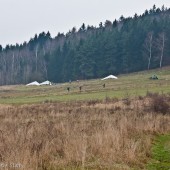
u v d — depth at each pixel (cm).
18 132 2386
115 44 19975
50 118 4038
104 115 3934
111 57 19775
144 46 19575
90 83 14538
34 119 3950
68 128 2655
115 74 19625
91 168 1777
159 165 1988
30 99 9988
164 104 4653
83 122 3250
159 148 2480
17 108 5706
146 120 3481
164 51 19562
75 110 4994
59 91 12275
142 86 10981
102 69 19938
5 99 10900
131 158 1984
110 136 2298
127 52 19525
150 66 19300
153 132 3098
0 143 2044
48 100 8500
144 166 1942
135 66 19500
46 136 2333
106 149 2033
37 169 1677
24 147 1925
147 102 5650
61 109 5306
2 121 3672
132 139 2555
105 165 1830
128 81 13625
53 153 1977
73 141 2106
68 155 1883
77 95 9862
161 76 14850
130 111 4534
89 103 6400
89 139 2233
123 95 8625
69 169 1719
